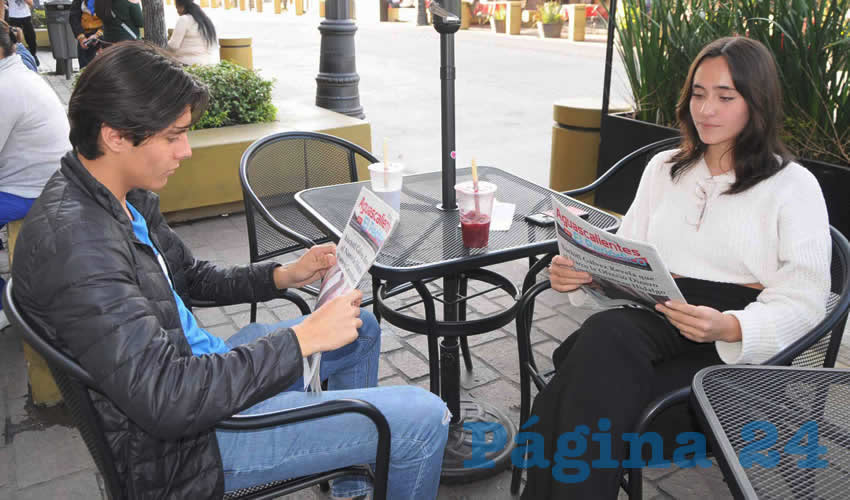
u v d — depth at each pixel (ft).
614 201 13.79
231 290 6.59
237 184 16.10
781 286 6.09
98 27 28.37
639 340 5.97
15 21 36.86
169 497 4.81
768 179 6.33
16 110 9.48
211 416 4.39
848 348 10.12
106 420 4.61
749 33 11.48
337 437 5.34
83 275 4.24
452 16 6.92
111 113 4.36
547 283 6.88
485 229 6.65
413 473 5.48
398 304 11.78
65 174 4.60
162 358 4.31
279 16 101.24
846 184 10.09
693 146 6.89
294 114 19.53
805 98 10.91
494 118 27.58
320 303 5.34
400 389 5.60
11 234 9.91
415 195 8.36
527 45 56.65
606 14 14.20
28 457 8.07
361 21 85.87
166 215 15.88
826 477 4.17
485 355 10.28
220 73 17.76
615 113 14.06
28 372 9.41
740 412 4.64
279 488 5.44
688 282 6.70
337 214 7.72
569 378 5.89
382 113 28.45
